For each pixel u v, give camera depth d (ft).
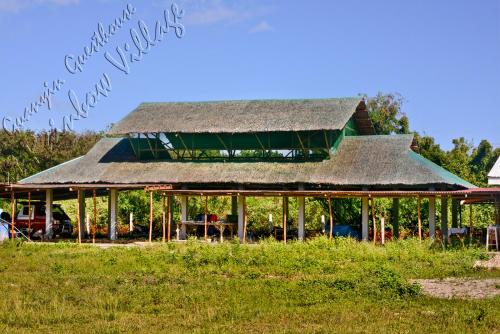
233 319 62.28
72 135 247.91
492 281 80.79
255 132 147.74
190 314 64.39
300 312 65.00
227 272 90.12
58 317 62.59
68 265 95.71
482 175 189.26
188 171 147.43
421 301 69.41
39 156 236.63
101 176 148.46
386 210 161.89
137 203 174.40
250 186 143.02
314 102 156.04
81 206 152.15
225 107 159.74
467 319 60.80
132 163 154.40
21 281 82.64
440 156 189.88
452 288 76.54
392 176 133.69
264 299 71.05
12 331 57.11
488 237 115.14
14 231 138.10
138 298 71.51
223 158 153.58
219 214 175.83
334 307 67.05
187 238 141.38
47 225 144.87
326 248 112.68
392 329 57.31
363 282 78.07
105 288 77.82
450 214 162.61
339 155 146.00
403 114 222.69
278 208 165.58
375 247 111.75
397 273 83.05
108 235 145.48
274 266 94.32
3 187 134.00
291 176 139.54
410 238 123.54
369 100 223.92
